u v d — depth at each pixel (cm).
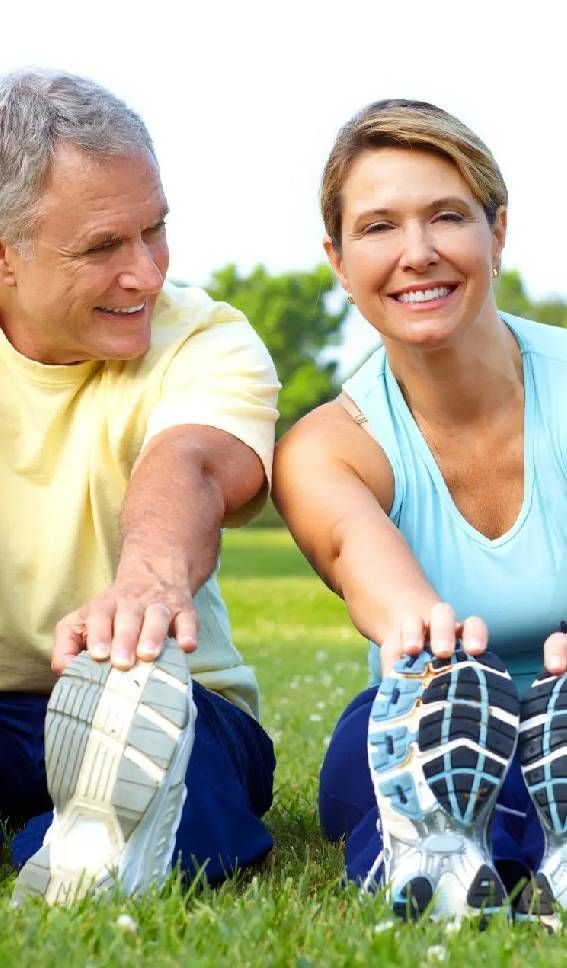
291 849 348
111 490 352
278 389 364
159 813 271
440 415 339
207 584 361
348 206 326
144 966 224
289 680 894
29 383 350
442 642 268
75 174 322
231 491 334
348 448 339
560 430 337
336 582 329
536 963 224
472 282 321
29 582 355
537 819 285
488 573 336
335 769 321
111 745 267
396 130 318
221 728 337
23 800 365
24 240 327
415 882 254
